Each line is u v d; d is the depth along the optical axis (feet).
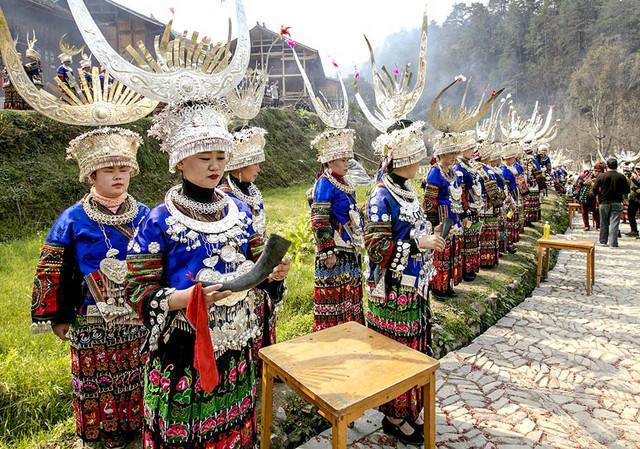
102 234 8.00
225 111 6.29
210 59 6.10
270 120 63.52
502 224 23.81
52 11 53.72
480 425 10.37
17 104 34.71
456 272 18.44
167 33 5.79
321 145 11.80
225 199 6.38
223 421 6.13
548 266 23.09
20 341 13.42
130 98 8.29
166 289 5.59
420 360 7.75
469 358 13.71
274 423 9.67
